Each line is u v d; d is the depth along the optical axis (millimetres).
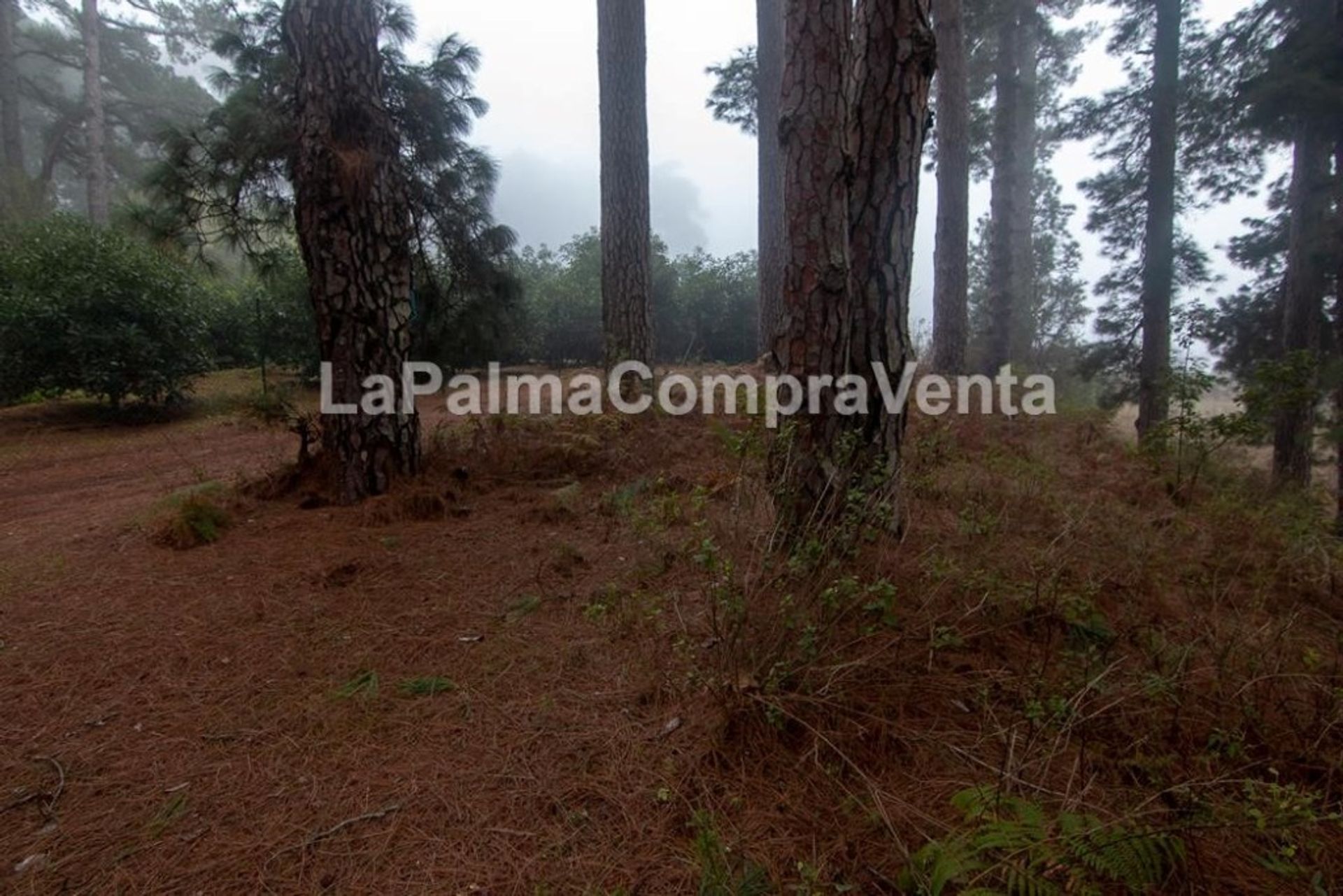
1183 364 4691
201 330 10805
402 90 8109
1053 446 5355
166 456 7590
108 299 9555
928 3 2977
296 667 2434
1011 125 11859
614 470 4910
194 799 1770
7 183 18031
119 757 1943
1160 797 1611
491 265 9594
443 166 8805
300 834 1637
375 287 4352
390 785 1812
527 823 1662
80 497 5691
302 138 4203
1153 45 9273
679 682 2186
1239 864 1458
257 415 5199
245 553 3553
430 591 3072
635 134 7918
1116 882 1393
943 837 1509
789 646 2021
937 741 1866
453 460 4980
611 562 3322
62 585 3193
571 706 2158
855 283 3008
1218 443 4391
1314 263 8492
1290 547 3164
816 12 2824
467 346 9758
